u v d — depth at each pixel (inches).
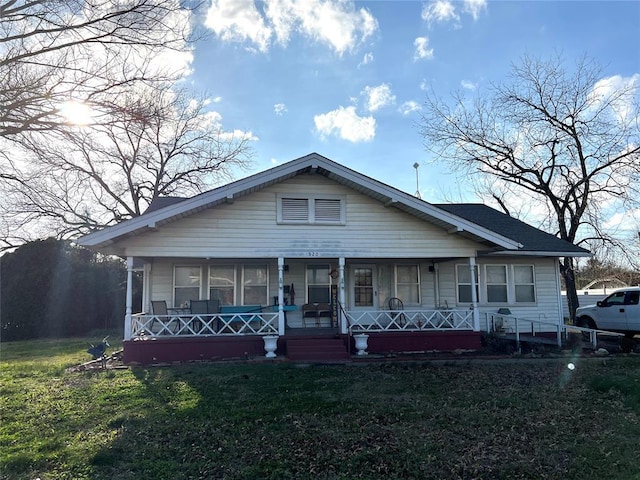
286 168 483.8
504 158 1002.1
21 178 532.4
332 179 527.2
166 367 428.1
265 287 590.6
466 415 262.7
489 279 641.6
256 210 508.4
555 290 647.8
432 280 633.6
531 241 634.8
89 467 192.4
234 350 487.5
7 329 895.7
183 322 495.2
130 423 250.8
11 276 914.7
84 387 342.0
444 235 542.3
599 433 232.8
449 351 518.6
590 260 1589.6
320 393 314.7
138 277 1007.6
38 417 264.7
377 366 423.2
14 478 181.9
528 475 184.7
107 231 445.7
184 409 275.3
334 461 197.6
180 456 204.5
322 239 518.6
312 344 490.9
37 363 478.0
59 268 935.0
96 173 1130.7
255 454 205.8
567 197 928.9
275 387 333.1
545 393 314.8
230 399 299.1
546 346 535.2
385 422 250.4
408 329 526.0
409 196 503.8
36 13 372.8
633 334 582.2
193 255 490.0
